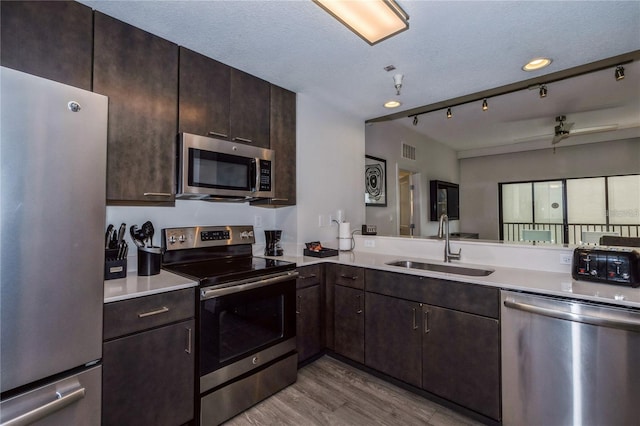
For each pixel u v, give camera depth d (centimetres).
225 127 224
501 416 177
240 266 220
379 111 329
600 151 500
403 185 481
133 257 207
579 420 153
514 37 187
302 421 188
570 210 531
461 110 370
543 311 159
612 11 161
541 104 348
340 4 149
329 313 265
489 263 238
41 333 114
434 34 183
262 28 180
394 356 224
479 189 613
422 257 275
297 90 274
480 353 185
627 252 166
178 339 166
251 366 200
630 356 140
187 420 169
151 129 186
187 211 240
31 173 112
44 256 115
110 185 169
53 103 117
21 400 109
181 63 200
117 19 171
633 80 286
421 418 190
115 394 142
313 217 296
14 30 139
